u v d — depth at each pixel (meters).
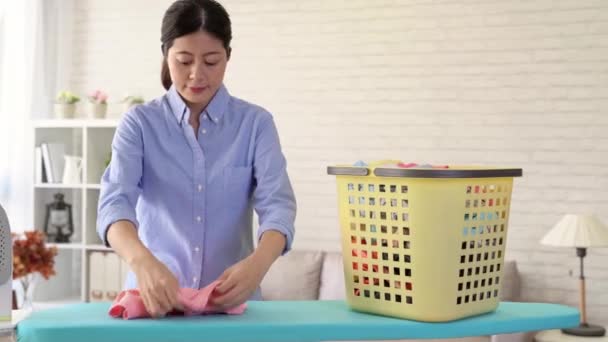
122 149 1.65
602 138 4.18
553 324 1.46
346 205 1.48
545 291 4.26
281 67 4.72
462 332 1.37
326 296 4.31
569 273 4.23
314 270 4.40
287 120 4.71
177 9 1.54
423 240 1.35
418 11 4.47
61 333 1.25
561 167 4.25
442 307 1.36
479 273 1.44
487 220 1.44
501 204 1.47
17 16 4.76
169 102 1.71
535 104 4.29
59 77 5.04
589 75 4.20
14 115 4.73
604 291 4.17
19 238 3.91
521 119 4.30
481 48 4.36
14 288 4.02
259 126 1.74
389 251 1.40
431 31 4.45
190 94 1.58
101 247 4.63
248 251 1.80
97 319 1.33
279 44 4.72
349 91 4.59
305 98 4.68
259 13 4.75
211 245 1.72
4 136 4.70
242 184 1.72
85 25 5.08
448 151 4.42
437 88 4.44
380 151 4.54
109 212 1.54
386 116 4.53
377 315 1.43
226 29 1.58
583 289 3.89
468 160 4.39
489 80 4.36
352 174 1.44
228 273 1.42
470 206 1.39
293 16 4.70
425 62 4.46
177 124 1.70
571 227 3.83
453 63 4.41
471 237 1.40
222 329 1.29
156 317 1.35
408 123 4.49
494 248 1.47
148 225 1.73
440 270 1.36
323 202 4.64
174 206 1.71
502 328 1.41
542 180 4.28
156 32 4.96
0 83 4.72
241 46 4.79
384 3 4.54
